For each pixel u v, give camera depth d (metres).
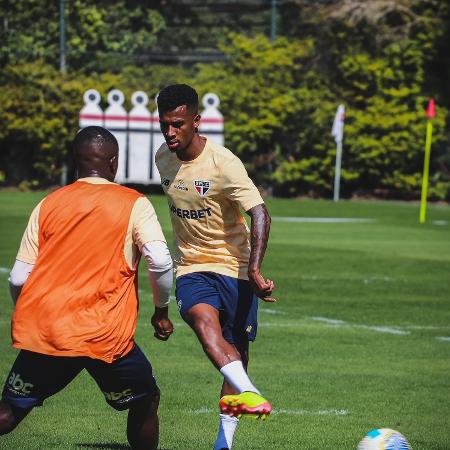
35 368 17.75
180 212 21.48
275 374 30.11
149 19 126.69
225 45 122.19
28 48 116.88
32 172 115.50
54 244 17.84
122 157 108.56
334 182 116.31
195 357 32.47
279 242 70.31
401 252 65.50
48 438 22.80
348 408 26.19
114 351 17.73
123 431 23.58
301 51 117.19
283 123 115.56
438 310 43.25
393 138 113.81
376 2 120.25
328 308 43.19
